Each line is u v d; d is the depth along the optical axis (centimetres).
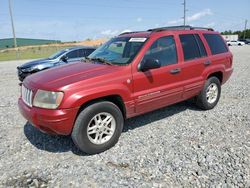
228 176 322
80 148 379
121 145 419
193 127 491
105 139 401
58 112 353
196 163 356
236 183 308
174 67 484
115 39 525
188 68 513
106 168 350
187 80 516
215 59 582
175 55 494
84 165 360
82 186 311
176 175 328
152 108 466
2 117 577
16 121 549
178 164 354
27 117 389
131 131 477
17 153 400
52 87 359
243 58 2027
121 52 465
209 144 414
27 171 347
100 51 514
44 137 460
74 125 370
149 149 402
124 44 477
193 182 313
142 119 540
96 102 386
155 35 466
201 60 545
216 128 483
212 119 534
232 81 964
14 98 768
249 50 3359
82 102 363
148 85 443
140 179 322
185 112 582
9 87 970
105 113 393
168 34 490
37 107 368
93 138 392
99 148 391
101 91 379
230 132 462
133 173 336
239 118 535
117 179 323
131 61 425
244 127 484
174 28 526
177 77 493
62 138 454
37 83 384
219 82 605
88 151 383
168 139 438
